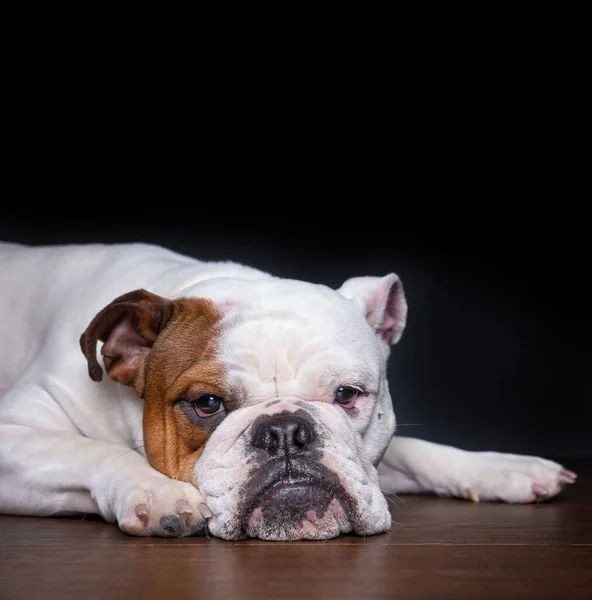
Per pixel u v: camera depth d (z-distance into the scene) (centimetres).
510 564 328
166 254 517
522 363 1192
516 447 1117
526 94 1191
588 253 1200
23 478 423
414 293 1200
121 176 1152
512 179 1206
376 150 1195
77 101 1135
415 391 1178
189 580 302
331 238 1200
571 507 478
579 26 1173
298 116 1182
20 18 1111
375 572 313
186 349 404
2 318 521
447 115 1198
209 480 375
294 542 366
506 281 1209
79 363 457
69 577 307
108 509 397
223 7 1155
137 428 428
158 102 1153
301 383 397
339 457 374
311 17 1170
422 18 1177
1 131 1120
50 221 1139
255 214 1182
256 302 416
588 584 299
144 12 1139
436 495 523
